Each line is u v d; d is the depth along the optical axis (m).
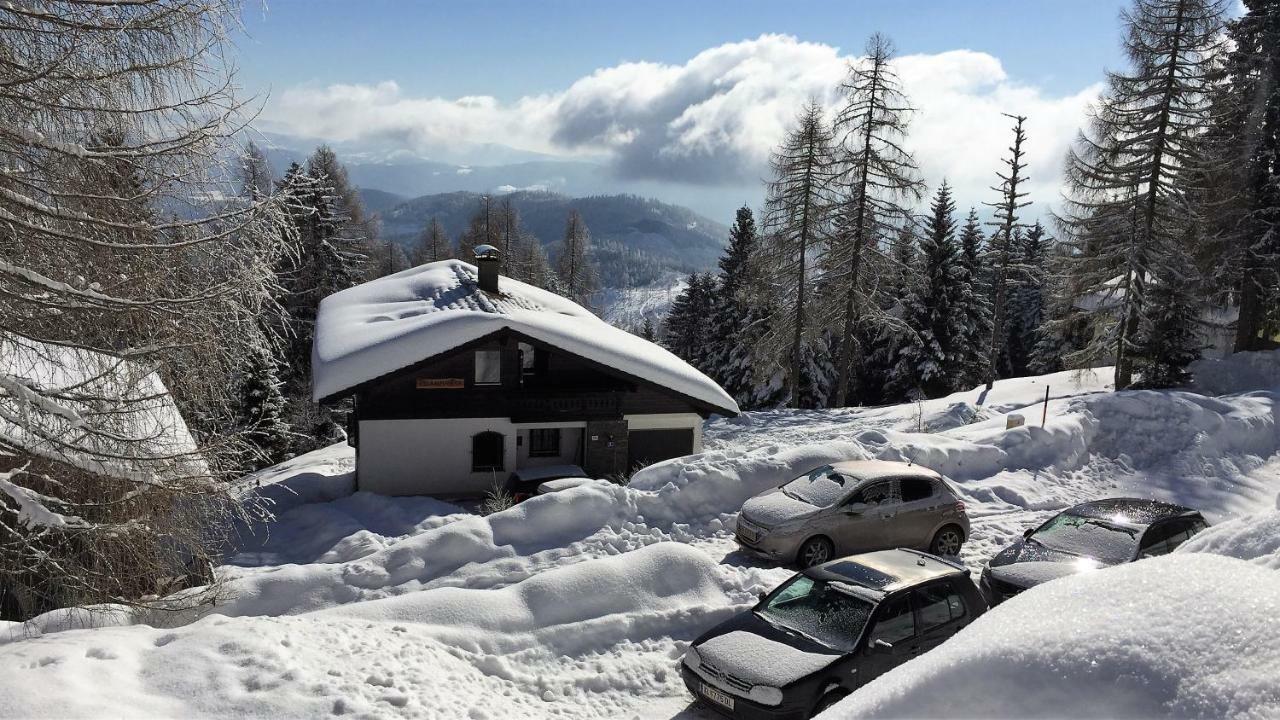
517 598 11.34
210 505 9.02
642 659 10.48
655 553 12.45
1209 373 32.41
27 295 7.68
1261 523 5.45
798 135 40.25
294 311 41.91
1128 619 3.32
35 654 7.22
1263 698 2.79
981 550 15.47
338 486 24.41
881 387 52.47
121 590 8.80
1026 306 63.31
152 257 8.25
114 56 7.60
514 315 24.86
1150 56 30.42
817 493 14.63
